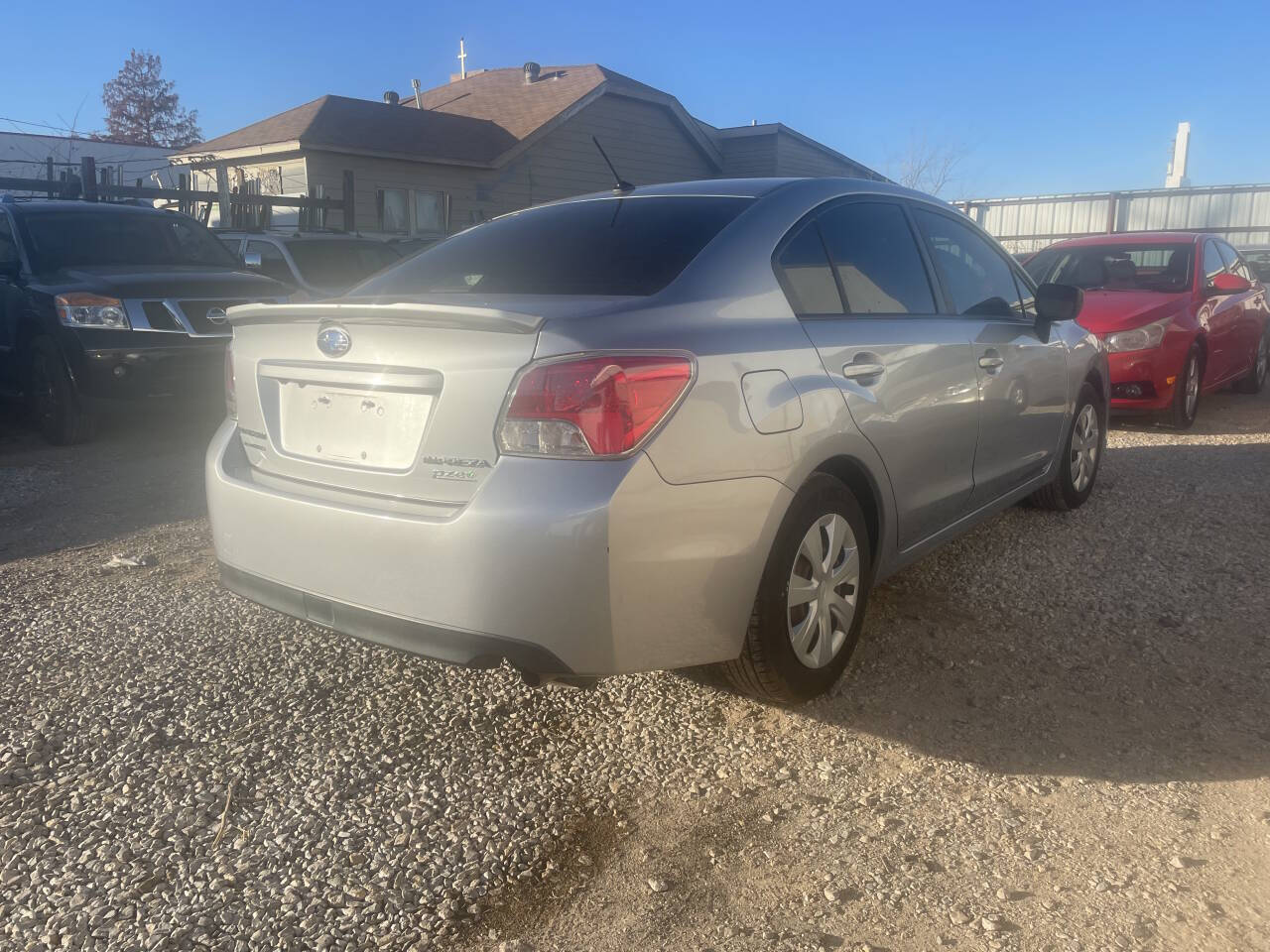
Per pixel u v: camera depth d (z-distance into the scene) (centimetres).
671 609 262
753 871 245
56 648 374
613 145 2411
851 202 366
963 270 423
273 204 1559
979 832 259
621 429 249
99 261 822
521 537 246
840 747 301
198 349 754
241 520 303
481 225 380
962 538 495
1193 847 252
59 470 684
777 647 295
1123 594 420
